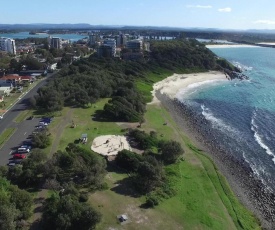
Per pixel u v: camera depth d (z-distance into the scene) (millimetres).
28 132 105125
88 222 55969
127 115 119000
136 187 71812
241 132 115938
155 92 172750
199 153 95125
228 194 73812
